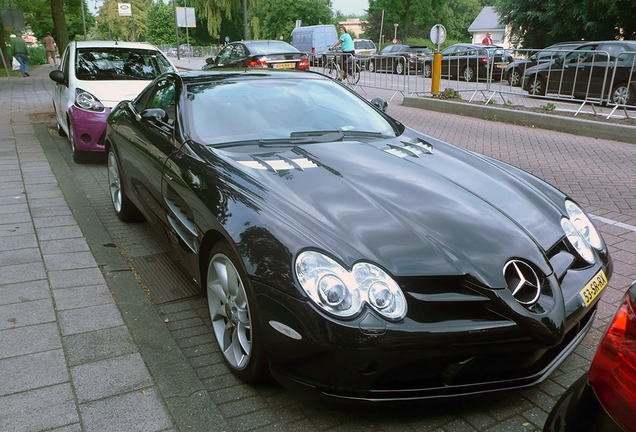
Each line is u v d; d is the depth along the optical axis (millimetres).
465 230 2252
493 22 61312
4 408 2080
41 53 40406
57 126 8922
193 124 3236
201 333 2812
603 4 22078
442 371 2012
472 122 10766
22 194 5082
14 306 2916
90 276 3322
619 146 8344
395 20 56219
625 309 1265
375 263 2002
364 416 2164
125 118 4266
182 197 2844
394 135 3535
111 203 5086
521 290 2072
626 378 1184
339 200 2391
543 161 7289
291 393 2295
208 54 49969
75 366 2363
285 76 3930
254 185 2514
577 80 11625
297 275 1971
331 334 1868
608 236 4410
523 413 2209
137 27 104875
